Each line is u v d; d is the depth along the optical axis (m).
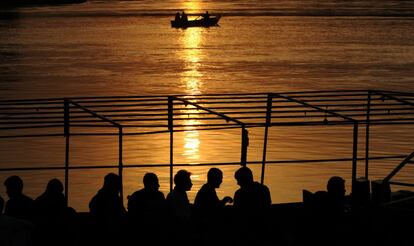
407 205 34.38
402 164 34.75
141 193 32.22
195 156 89.75
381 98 44.94
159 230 31.44
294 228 35.38
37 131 96.62
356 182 39.09
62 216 30.67
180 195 33.41
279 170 82.94
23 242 27.81
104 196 32.12
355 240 31.47
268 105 43.59
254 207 31.92
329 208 30.36
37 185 76.25
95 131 98.62
